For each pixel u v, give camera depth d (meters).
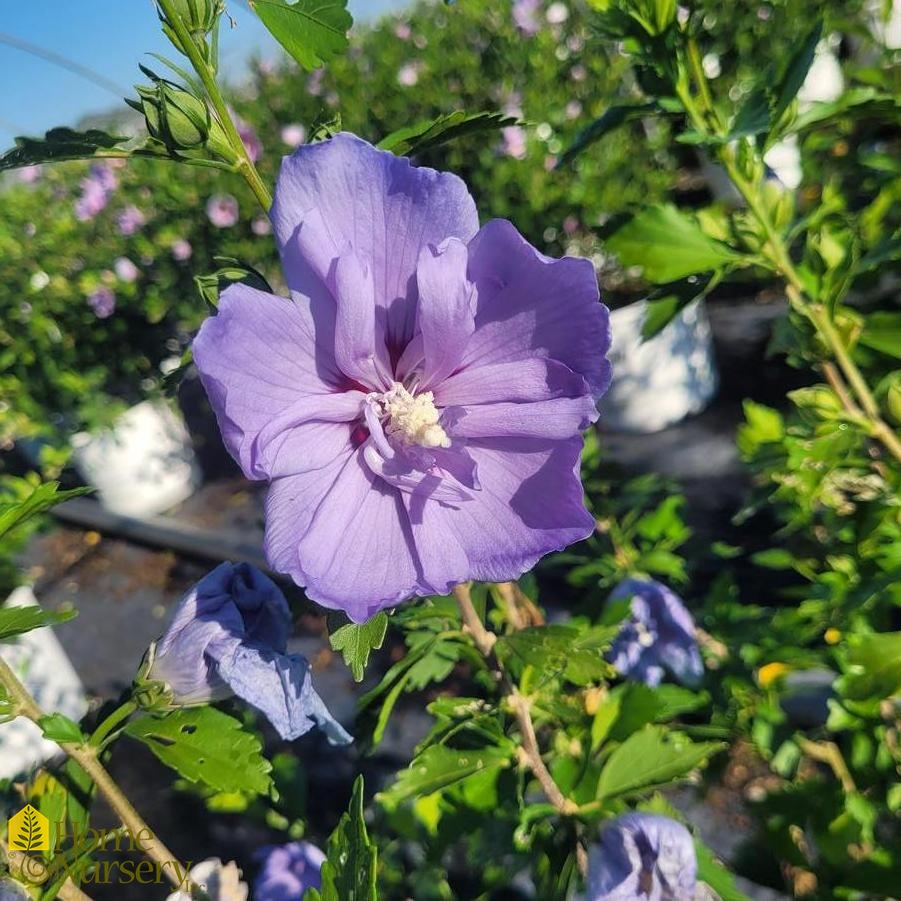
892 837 0.36
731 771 0.53
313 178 0.18
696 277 0.33
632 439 0.92
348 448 0.21
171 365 1.23
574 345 0.19
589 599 0.47
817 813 0.34
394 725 0.65
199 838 0.61
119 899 0.59
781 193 0.31
